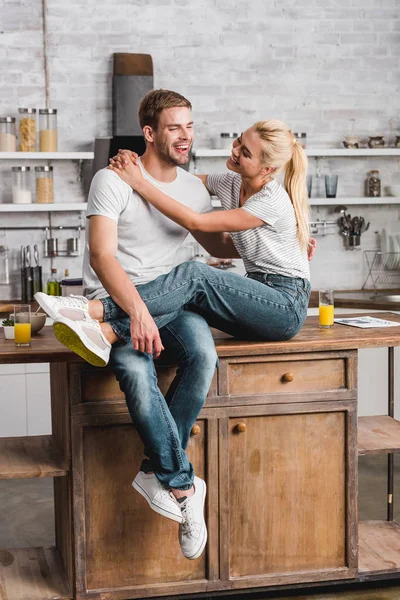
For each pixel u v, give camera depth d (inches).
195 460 122.4
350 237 249.1
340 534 128.3
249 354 121.2
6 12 227.6
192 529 111.8
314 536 127.3
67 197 235.1
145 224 123.1
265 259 123.0
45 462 122.8
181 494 111.5
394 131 250.2
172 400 113.3
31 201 230.4
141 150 223.5
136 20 233.3
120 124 227.3
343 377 126.2
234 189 132.1
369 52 246.4
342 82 246.1
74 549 119.2
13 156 220.5
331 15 243.3
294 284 122.7
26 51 229.5
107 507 120.6
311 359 124.3
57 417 132.0
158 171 125.7
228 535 123.9
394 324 140.2
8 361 114.5
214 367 113.8
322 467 126.7
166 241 126.3
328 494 127.3
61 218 236.1
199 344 112.7
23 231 234.2
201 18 236.8
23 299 227.1
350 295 239.1
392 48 247.4
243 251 125.6
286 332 122.2
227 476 123.1
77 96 232.7
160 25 234.8
